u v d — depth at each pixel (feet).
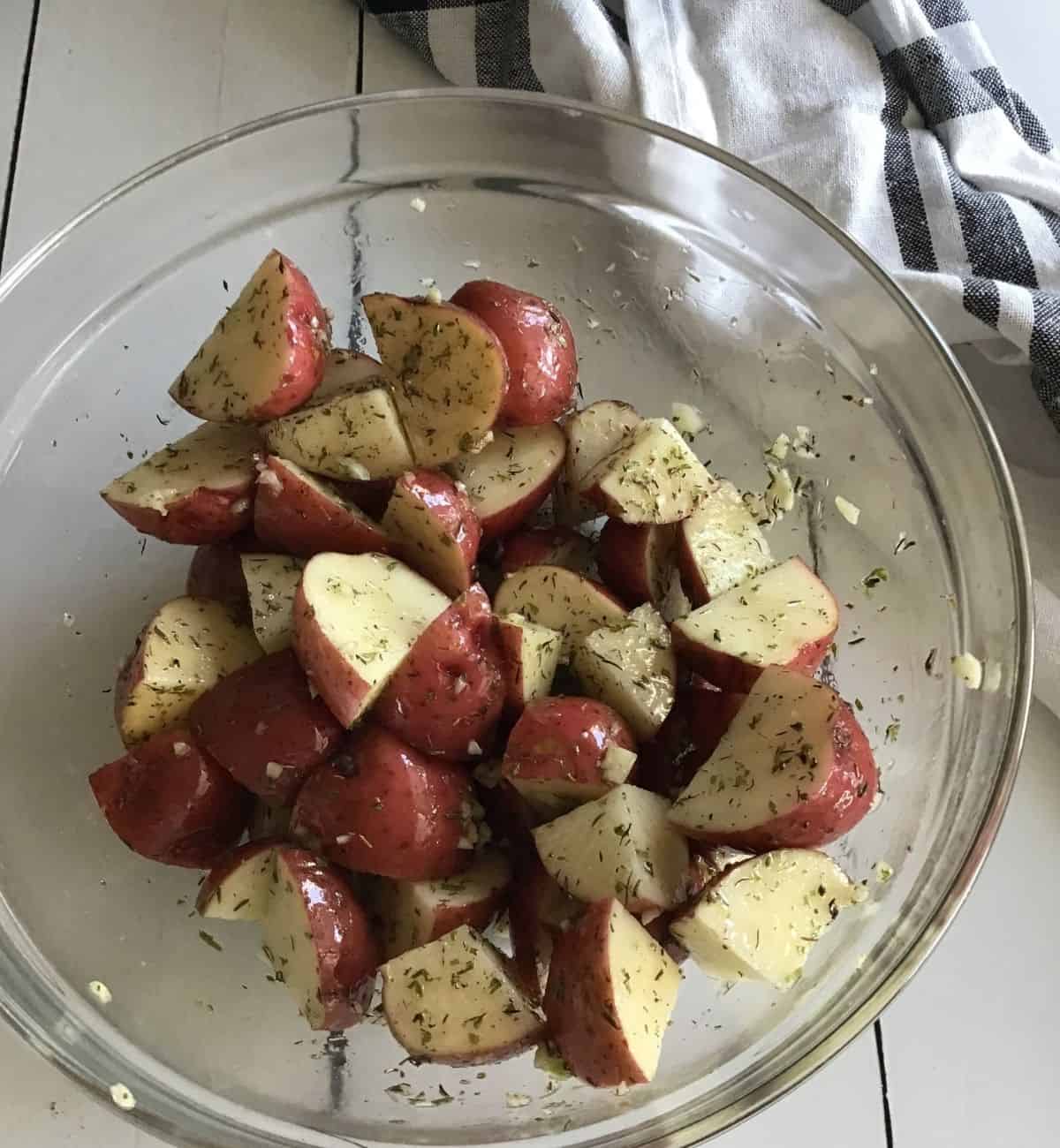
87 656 1.20
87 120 1.44
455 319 1.08
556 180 1.31
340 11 1.47
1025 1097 1.19
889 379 1.23
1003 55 1.48
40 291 1.22
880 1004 0.98
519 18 1.38
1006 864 1.25
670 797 1.08
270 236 1.30
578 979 0.94
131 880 1.16
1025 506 1.31
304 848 1.03
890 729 1.15
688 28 1.39
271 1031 1.12
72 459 1.25
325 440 1.09
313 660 1.01
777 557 1.22
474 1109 1.09
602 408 1.18
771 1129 1.18
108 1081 1.04
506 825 1.09
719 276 1.31
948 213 1.35
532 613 1.12
